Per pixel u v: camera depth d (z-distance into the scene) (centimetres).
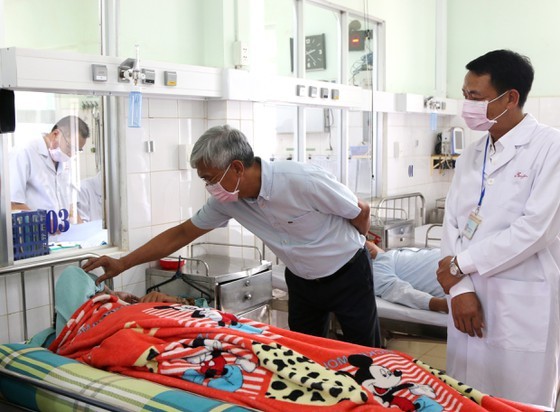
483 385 208
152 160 334
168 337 190
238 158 205
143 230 331
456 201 216
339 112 488
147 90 303
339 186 227
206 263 332
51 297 286
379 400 161
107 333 199
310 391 160
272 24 424
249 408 154
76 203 316
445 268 207
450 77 605
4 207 269
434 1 592
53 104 302
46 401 181
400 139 546
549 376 200
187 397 160
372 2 502
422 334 309
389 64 530
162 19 341
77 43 314
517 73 193
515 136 198
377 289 337
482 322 205
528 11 555
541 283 197
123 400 165
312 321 258
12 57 248
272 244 237
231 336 179
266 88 374
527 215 189
